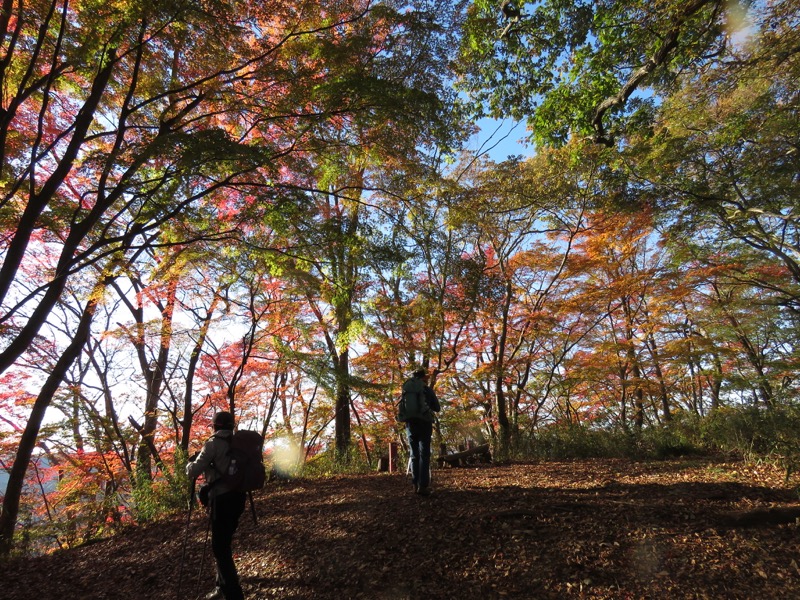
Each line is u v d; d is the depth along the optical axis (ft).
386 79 27.53
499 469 30.27
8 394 39.37
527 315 55.16
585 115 28.50
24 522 33.01
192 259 33.04
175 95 31.04
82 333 33.47
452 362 49.98
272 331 39.91
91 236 34.17
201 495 13.15
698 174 46.83
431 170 37.55
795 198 41.11
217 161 22.58
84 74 26.50
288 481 32.01
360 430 49.98
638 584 11.77
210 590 14.64
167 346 39.11
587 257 53.36
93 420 40.45
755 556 12.43
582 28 26.45
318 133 28.91
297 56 27.89
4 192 27.50
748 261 51.13
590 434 38.17
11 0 21.45
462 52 32.01
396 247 30.60
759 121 38.91
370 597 12.51
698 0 21.99
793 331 55.77
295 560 15.61
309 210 31.42
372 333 43.55
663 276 51.03
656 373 57.77
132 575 17.08
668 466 25.61
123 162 24.35
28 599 16.16
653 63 24.41
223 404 47.09
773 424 28.40
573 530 15.17
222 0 23.81
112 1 21.03
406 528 17.03
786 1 27.12
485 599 11.78
